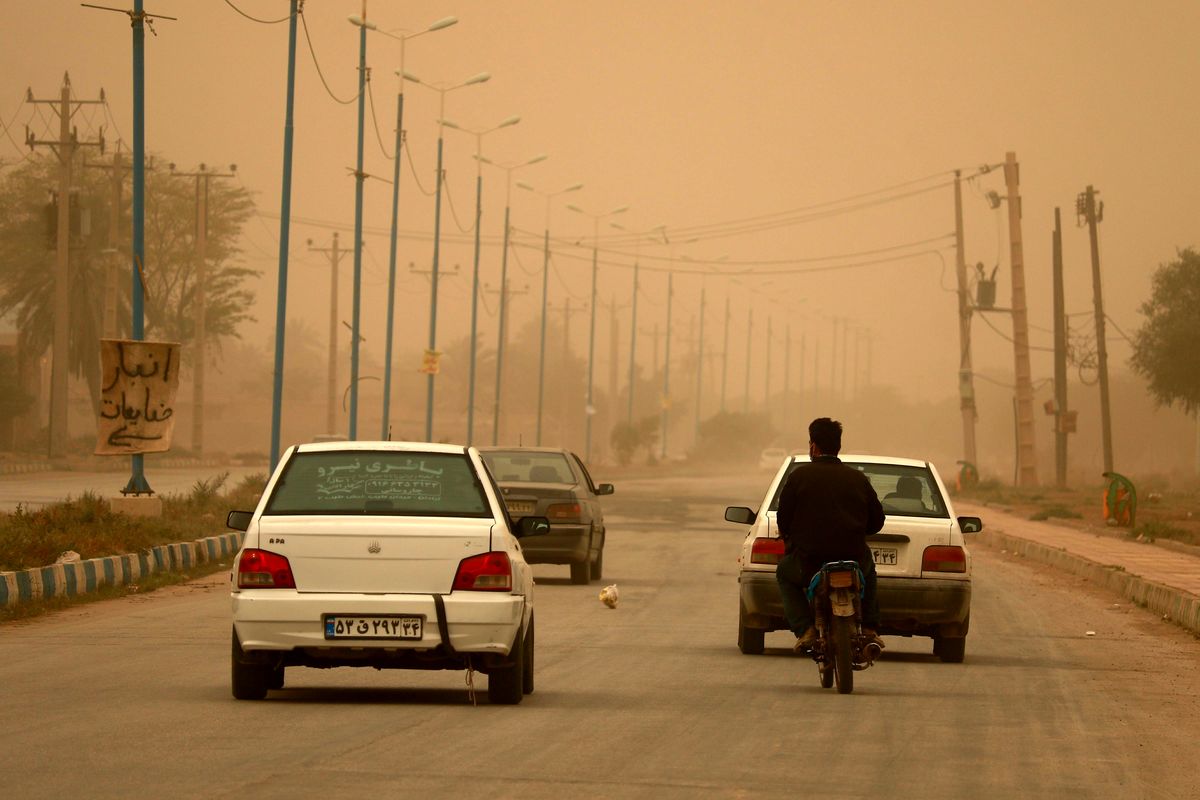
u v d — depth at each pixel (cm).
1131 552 9738
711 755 2911
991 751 3052
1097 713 3659
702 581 7844
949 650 4712
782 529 3881
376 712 3369
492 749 2916
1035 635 5625
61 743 2905
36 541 6800
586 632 5391
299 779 2561
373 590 3334
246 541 3381
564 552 7262
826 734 3206
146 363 9050
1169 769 2919
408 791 2483
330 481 3503
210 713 3312
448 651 3334
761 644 4753
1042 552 10075
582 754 2884
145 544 7606
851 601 3741
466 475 3547
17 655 4459
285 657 3356
